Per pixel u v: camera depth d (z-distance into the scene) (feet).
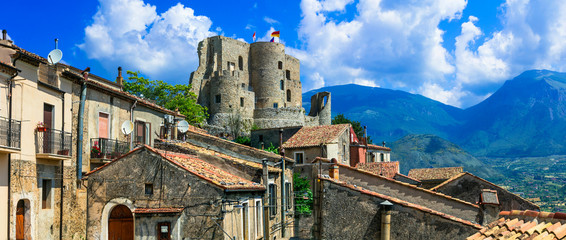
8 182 67.21
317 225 65.10
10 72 67.62
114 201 75.87
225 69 365.40
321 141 169.78
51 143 77.20
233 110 343.05
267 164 96.27
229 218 73.26
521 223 43.52
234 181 80.02
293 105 412.16
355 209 61.72
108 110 94.84
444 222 58.49
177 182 73.67
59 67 80.94
